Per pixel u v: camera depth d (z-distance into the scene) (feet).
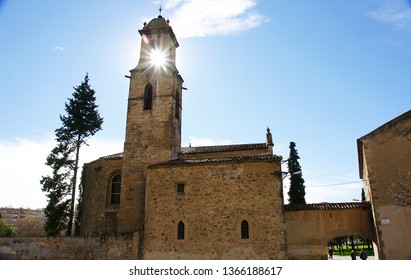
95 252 77.05
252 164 76.02
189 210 76.23
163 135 95.50
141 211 89.30
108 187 100.01
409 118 72.95
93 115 113.91
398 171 70.49
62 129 110.32
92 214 98.84
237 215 73.15
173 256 73.56
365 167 78.28
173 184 79.30
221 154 93.15
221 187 76.07
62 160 106.11
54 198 102.37
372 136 74.38
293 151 141.18
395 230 67.21
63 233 106.83
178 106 106.32
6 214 516.32
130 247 76.43
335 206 78.33
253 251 69.82
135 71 105.19
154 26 108.78
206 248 72.38
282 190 72.84
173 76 102.32
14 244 78.84
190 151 99.30
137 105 100.99
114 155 106.52
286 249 68.54
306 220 78.38
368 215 76.33
